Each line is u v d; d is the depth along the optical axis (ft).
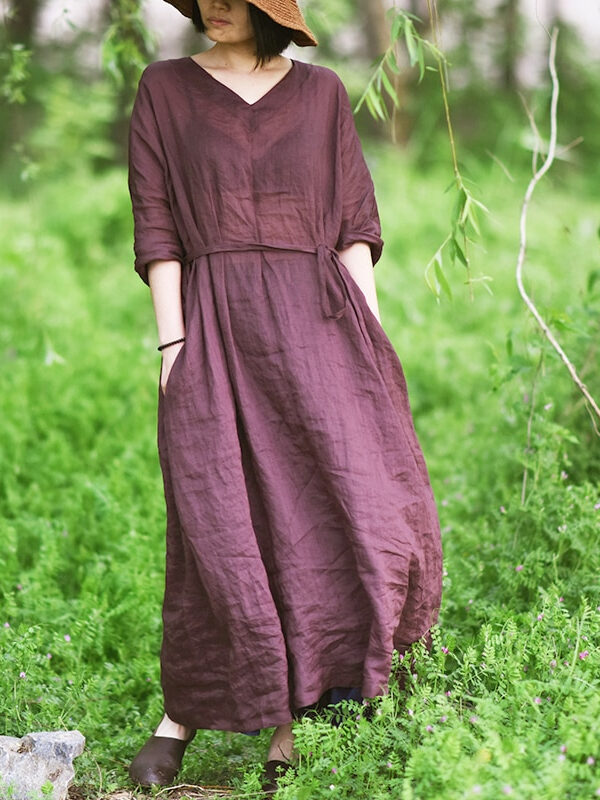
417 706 9.31
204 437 9.44
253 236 9.63
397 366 10.04
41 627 12.55
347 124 10.10
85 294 29.25
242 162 9.58
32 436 19.22
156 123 9.78
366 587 9.37
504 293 27.96
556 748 8.53
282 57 10.04
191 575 9.59
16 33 37.86
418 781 8.59
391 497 9.64
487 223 33.06
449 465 17.71
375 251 10.30
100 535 15.47
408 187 38.73
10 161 40.29
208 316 9.58
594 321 15.46
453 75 48.55
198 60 9.96
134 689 12.09
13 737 9.79
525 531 13.14
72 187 36.81
